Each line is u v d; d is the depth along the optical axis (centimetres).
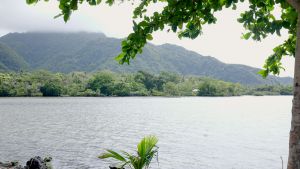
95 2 534
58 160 2634
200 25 677
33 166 1994
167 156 2848
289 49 713
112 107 10688
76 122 6106
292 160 494
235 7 617
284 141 3947
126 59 612
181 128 5281
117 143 3650
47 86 17500
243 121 6700
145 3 597
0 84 16488
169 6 591
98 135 4322
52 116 7388
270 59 733
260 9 660
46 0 509
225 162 2694
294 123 496
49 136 4169
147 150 958
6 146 3341
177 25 604
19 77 17638
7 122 6012
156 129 5100
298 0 493
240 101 16512
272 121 6775
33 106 10719
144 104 12606
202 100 16988
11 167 2105
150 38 596
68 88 18025
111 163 2500
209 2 632
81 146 3403
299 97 492
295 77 498
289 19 599
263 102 15688
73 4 504
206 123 6188
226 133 4703
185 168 2438
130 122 6212
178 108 10675
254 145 3597
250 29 683
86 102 13425
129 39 592
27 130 4806
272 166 2597
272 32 658
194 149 3256
